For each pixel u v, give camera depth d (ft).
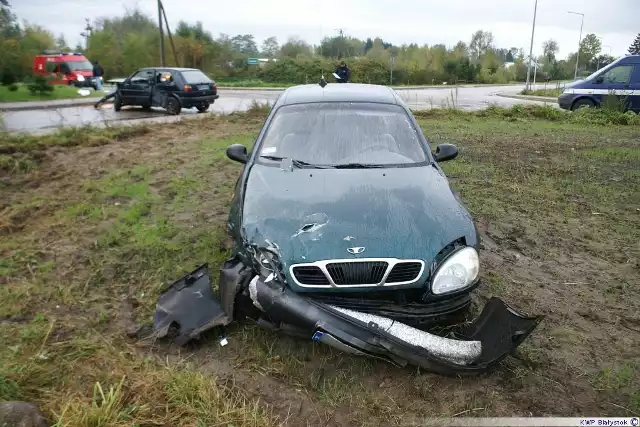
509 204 22.33
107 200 21.34
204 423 8.92
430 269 10.33
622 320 13.08
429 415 9.56
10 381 9.61
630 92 55.42
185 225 18.45
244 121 46.11
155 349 11.31
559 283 15.07
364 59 175.22
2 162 27.09
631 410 9.78
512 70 245.86
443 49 207.41
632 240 18.49
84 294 13.60
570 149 34.99
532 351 11.51
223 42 168.04
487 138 39.11
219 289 11.56
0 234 17.90
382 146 14.64
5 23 98.43
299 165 13.93
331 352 11.19
